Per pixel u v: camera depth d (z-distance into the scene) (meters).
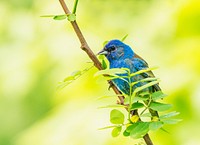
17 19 14.53
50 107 13.80
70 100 12.07
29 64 13.57
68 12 6.29
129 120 5.84
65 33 13.45
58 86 6.28
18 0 14.84
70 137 11.51
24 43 14.04
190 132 11.06
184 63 11.48
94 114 11.62
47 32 13.79
